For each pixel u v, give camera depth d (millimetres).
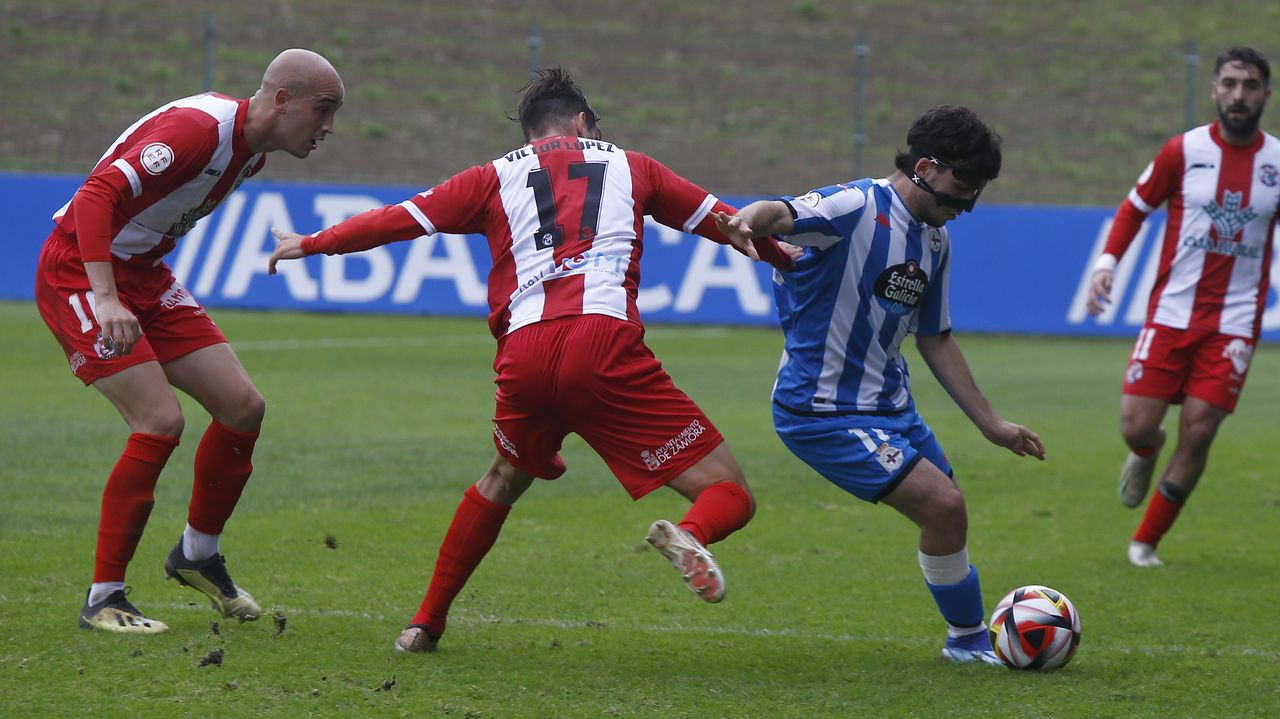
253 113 16188
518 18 98250
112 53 86000
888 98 87875
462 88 85562
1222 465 33156
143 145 15602
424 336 55094
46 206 60250
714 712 13680
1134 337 59094
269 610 17641
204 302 60688
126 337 15102
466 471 29156
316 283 61094
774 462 31734
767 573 21281
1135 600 19891
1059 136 82938
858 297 15594
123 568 16250
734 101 86250
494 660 15531
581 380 14195
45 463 28281
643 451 14398
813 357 15875
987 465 32469
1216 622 18484
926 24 104312
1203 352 22688
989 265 60531
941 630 17766
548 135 15680
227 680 14117
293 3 96250
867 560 22375
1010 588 20750
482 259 61312
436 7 97938
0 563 19828
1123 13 107062
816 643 16891
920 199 15531
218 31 90875
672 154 79750
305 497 26078
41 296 16484
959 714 13781
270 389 40812
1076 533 25281
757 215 14836
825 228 15242
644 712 13609
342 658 15250
